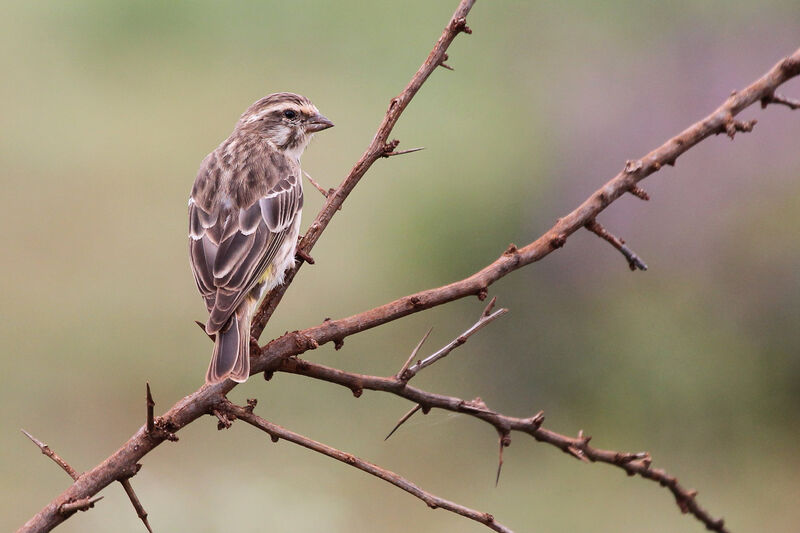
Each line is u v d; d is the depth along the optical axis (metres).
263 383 14.34
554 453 13.78
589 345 14.17
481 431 14.05
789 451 13.38
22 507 12.80
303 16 20.88
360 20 20.39
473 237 15.48
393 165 17.19
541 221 15.45
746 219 13.99
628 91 16.16
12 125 18.53
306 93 19.17
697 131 5.80
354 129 18.05
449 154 16.52
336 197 6.49
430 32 20.27
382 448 13.69
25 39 21.02
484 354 14.59
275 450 13.69
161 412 13.98
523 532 12.59
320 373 5.65
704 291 14.02
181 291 15.87
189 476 13.21
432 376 14.53
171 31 21.14
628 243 14.29
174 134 18.36
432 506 5.15
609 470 13.48
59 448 13.60
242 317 6.84
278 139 8.49
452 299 5.66
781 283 13.69
